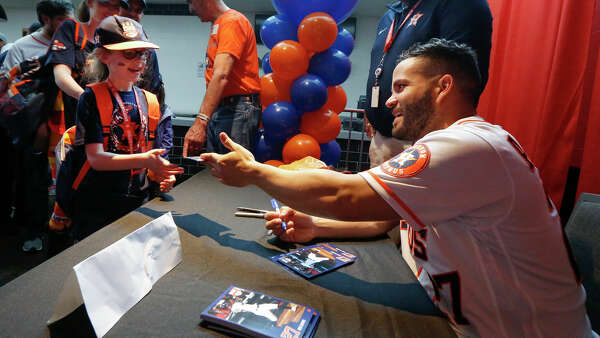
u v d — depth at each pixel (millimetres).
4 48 2824
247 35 1644
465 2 1074
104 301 525
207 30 4805
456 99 646
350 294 671
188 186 1364
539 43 1778
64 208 1110
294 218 928
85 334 502
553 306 590
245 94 1749
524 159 588
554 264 587
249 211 1092
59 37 1508
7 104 1666
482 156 545
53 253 1346
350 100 4746
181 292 634
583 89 1753
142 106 1118
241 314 559
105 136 1016
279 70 1692
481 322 603
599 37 1665
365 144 3229
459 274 608
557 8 1696
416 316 612
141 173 1172
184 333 522
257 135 1938
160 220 701
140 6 1590
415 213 575
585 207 883
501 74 1969
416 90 651
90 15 1634
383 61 1433
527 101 1850
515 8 1854
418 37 1218
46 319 527
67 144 1107
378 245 919
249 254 816
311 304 626
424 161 563
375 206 615
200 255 791
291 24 1837
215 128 1816
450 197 555
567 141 1733
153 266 659
